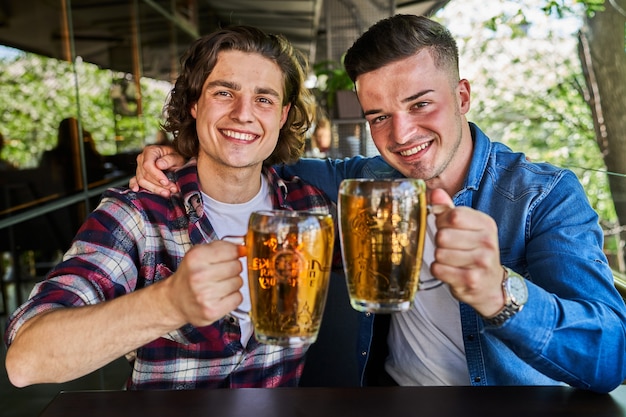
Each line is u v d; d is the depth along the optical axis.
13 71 2.95
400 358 1.50
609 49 3.33
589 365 1.03
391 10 6.36
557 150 4.64
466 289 0.92
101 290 1.28
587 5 3.34
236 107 1.45
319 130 3.75
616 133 3.37
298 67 1.61
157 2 5.75
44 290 1.20
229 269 0.91
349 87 3.77
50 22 3.29
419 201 0.91
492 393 1.04
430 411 0.96
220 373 1.44
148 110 5.34
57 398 1.03
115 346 1.01
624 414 0.95
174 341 1.41
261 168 1.65
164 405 1.00
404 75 1.34
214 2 6.91
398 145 1.40
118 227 1.39
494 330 1.00
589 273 1.17
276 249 0.89
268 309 0.92
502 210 1.40
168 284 0.95
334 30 6.70
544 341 1.00
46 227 2.83
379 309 0.94
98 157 3.76
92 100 3.84
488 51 4.96
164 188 1.47
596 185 2.23
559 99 4.69
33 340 1.04
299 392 1.05
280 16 7.13
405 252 0.92
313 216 0.90
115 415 0.96
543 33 4.47
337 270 1.71
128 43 4.77
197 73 1.48
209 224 1.47
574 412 0.96
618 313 1.12
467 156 1.52
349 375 1.80
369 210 0.91
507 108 4.97
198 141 1.60
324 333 1.80
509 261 1.37
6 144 2.86
